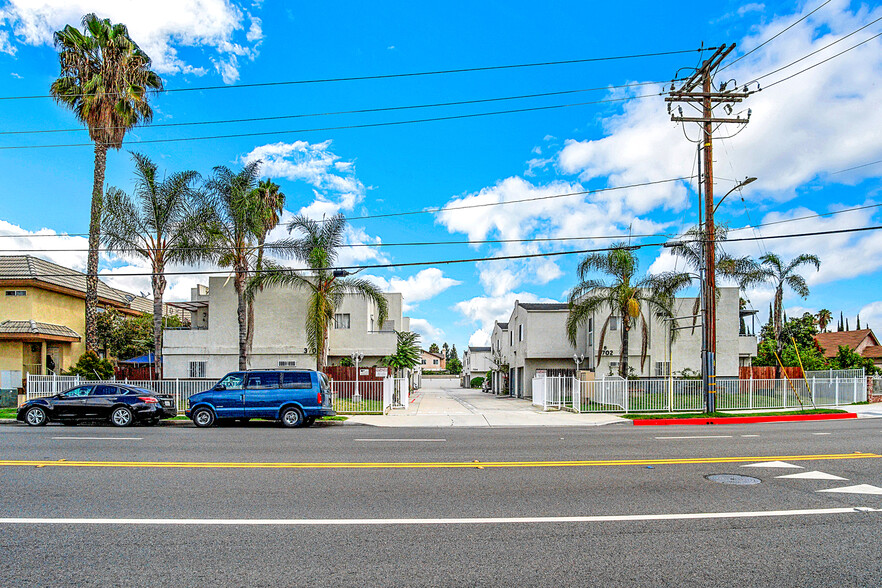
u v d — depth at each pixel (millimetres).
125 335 34469
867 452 11531
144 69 25953
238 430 16141
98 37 24906
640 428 17375
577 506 7109
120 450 11672
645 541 5758
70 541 5695
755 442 13211
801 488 8148
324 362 28594
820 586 4660
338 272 21672
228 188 25156
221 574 4863
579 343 36000
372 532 6008
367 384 22688
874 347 52406
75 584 4652
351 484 8312
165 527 6160
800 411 22375
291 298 30578
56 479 8602
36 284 28297
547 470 9461
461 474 9102
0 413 20703
